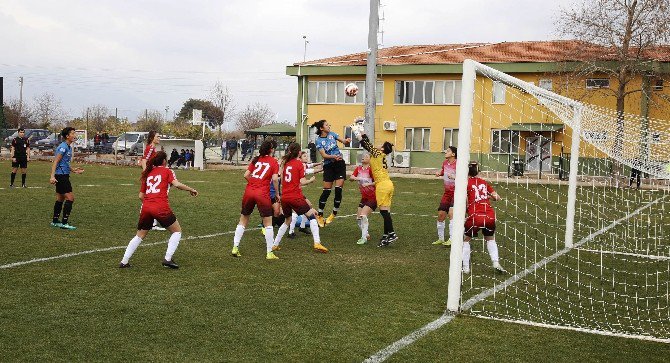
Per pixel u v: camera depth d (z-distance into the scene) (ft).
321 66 136.05
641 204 66.18
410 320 20.02
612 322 21.09
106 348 16.35
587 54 108.58
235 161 150.00
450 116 128.36
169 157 126.93
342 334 18.24
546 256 34.35
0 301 20.47
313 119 139.64
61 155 36.22
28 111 245.04
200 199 57.26
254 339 17.53
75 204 49.34
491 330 19.36
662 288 27.02
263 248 32.81
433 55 132.77
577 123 38.29
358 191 72.54
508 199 65.67
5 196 53.57
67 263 26.96
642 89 106.22
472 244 37.70
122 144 157.17
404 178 104.88
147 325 18.47
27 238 32.94
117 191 62.03
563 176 64.13
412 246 35.37
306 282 24.93
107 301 20.95
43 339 16.87
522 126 78.23
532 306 22.80
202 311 20.16
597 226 50.08
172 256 27.68
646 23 104.78
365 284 25.02
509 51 127.85
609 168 67.36
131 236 35.04
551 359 16.78
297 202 31.45
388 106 132.57
